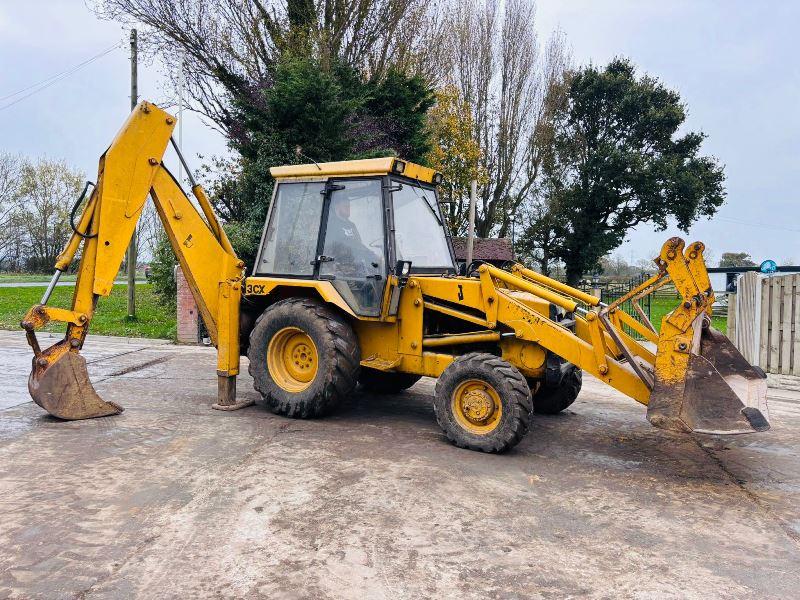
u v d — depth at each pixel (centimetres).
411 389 764
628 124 3362
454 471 445
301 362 588
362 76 1677
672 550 332
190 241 602
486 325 537
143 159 566
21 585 272
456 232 2797
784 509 399
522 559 315
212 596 269
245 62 1562
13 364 832
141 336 1159
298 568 296
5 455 445
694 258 432
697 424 422
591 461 490
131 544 313
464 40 2842
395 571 296
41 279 3359
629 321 558
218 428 537
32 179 4347
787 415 675
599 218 3403
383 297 551
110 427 529
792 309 908
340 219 582
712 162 3375
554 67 3203
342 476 423
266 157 1292
